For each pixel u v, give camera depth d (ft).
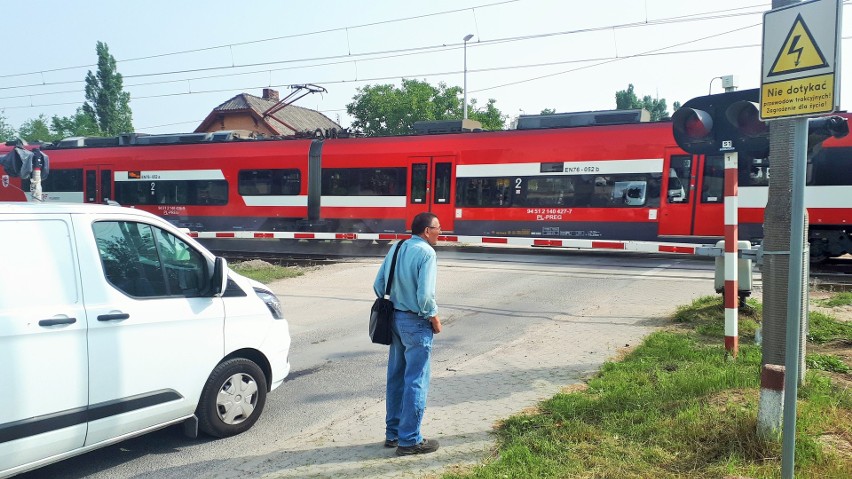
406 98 142.31
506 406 18.20
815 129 17.29
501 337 27.84
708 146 21.45
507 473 13.24
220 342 16.98
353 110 147.84
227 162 70.49
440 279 45.39
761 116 12.90
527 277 45.29
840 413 15.39
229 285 17.79
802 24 12.16
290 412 19.35
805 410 15.07
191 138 76.07
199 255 17.03
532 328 29.17
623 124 54.08
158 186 74.18
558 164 55.67
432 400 19.17
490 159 58.54
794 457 12.32
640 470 13.05
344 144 65.41
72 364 13.76
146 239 15.89
